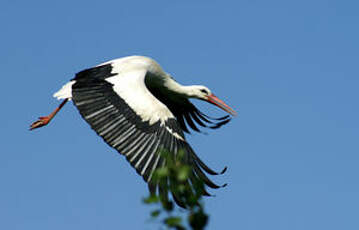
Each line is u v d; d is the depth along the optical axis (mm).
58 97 13492
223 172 11047
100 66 14547
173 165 4105
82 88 13367
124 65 14672
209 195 11281
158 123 12141
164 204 3768
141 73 14258
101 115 12711
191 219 3678
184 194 3984
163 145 11773
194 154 11820
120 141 12219
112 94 13031
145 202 3812
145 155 11805
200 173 11469
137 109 12469
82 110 12891
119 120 12484
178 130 12086
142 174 11602
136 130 12195
